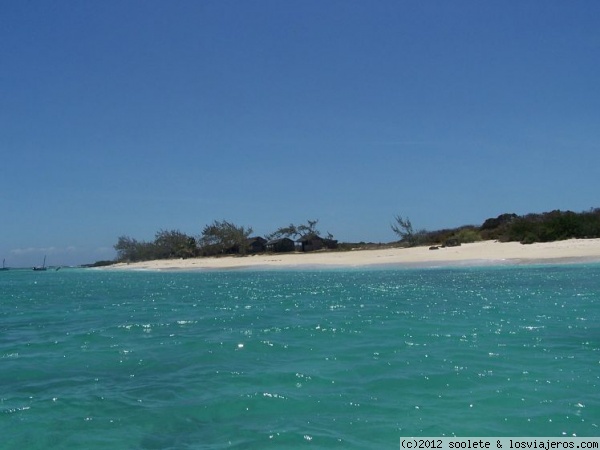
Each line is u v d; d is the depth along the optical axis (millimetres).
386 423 7457
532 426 7254
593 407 7879
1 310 22734
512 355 11016
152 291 30828
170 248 104375
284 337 13789
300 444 6840
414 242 72938
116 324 17219
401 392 8766
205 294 27203
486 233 64812
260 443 6910
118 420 7895
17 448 6969
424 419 7562
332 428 7340
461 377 9477
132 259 110750
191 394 9062
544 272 30969
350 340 13141
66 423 7805
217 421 7770
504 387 8844
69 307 23375
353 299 21797
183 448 6840
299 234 86938
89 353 12617
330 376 9852
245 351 12273
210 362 11328
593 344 11938
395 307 18719
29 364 11648
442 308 18047
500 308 17594
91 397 9023
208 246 91938
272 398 8648
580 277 27359
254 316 17891
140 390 9383
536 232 52406
